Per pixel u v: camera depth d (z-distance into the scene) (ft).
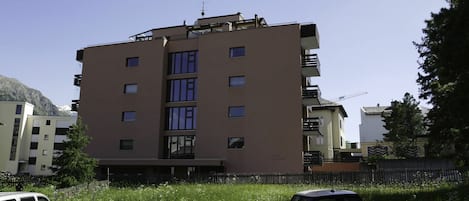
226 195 65.57
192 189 70.59
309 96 117.08
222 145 118.83
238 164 116.06
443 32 56.54
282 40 119.65
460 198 53.62
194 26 140.26
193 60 130.93
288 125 113.91
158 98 128.88
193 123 126.21
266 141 114.73
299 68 116.57
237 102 120.06
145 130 127.95
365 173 89.30
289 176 97.91
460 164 78.28
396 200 57.47
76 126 106.11
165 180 108.17
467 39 50.98
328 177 93.50
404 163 106.83
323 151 186.29
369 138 214.69
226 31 125.90
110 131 131.95
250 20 135.74
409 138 156.66
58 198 68.39
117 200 65.00
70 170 100.68
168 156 127.54
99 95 136.15
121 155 128.98
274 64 118.83
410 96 160.76
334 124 192.95
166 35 143.33
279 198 61.62
